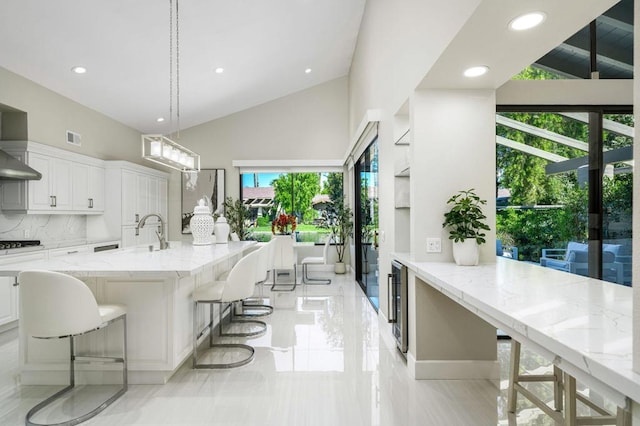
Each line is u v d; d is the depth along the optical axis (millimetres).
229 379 2607
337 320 4117
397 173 3250
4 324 3633
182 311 2705
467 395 2361
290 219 6852
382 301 3814
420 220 2588
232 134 7543
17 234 4461
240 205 7328
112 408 2191
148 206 6492
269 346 3299
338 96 7648
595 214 3117
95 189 5383
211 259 2721
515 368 2125
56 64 4207
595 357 872
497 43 1876
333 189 7715
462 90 2578
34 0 3244
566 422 1693
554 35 1793
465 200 2406
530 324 1133
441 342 2621
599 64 3102
